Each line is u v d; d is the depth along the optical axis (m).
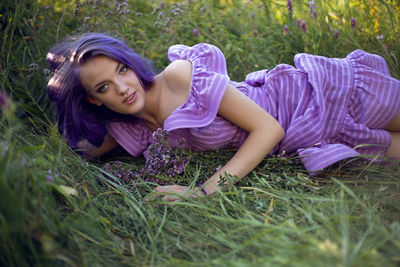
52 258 1.03
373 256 0.89
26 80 2.00
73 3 2.28
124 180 1.63
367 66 1.79
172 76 1.63
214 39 2.45
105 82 1.52
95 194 1.45
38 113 1.91
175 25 2.46
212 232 1.21
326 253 0.89
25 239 1.01
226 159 1.71
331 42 2.36
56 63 1.69
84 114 1.74
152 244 1.15
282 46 2.45
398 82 1.75
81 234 1.12
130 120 1.81
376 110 1.69
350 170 1.61
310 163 1.58
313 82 1.68
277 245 1.02
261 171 1.62
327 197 1.39
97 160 1.96
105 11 2.30
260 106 1.72
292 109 1.73
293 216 1.25
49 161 1.29
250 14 2.79
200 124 1.54
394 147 1.74
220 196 1.35
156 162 1.61
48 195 1.17
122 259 1.11
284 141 1.67
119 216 1.32
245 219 1.17
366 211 1.19
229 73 2.43
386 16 2.26
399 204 1.28
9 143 1.18
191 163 1.70
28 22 2.11
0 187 0.95
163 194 1.44
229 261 0.98
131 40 2.37
